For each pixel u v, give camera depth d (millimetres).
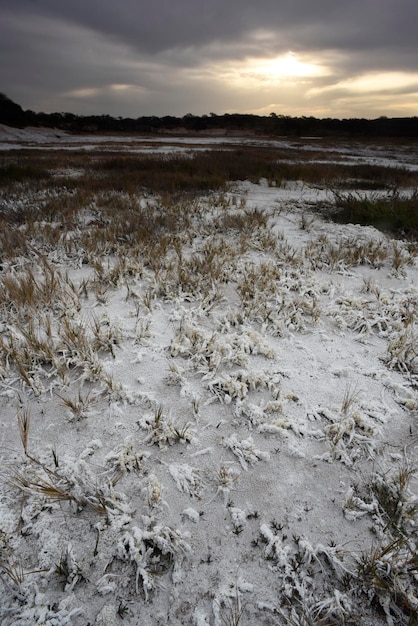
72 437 2334
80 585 1640
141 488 2053
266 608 1601
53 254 5172
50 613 1535
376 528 1907
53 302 3787
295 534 1873
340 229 6969
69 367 2914
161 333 3445
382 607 1619
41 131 50531
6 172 11180
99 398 2629
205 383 2826
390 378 2949
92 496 1952
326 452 2289
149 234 5902
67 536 1806
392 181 12281
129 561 1729
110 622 1530
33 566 1689
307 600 1628
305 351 3285
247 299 4102
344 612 1590
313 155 24453
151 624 1537
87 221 6871
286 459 2271
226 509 1985
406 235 6605
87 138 49500
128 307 3887
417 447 2375
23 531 1812
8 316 3475
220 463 2232
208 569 1725
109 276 4410
